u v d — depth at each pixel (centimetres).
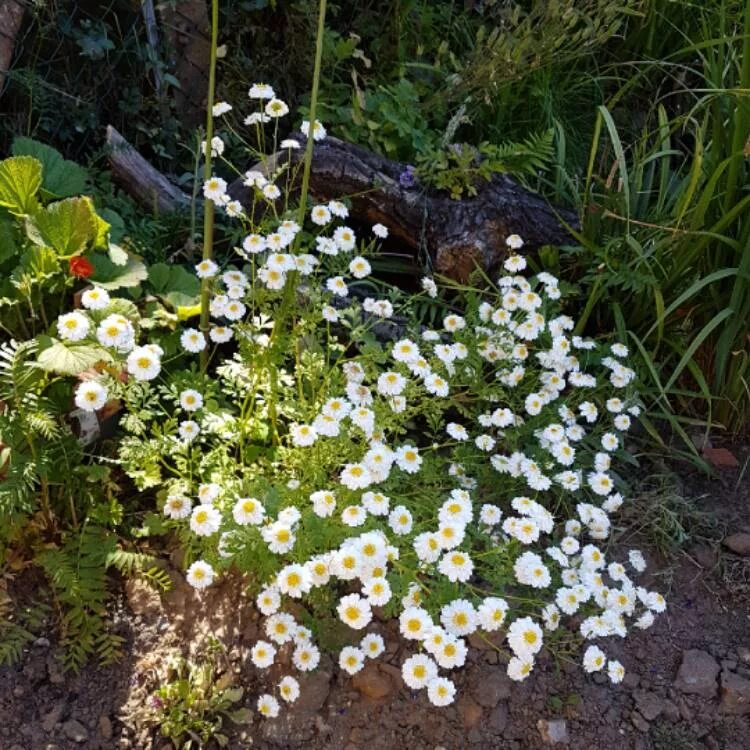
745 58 77
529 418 80
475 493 74
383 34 111
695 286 79
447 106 104
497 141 105
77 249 71
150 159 106
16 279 69
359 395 67
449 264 89
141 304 76
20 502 61
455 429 70
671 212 91
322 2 64
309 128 67
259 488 64
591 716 65
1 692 61
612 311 90
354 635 65
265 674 64
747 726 66
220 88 108
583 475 78
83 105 100
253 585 65
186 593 67
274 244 66
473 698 64
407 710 63
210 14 107
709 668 68
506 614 66
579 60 115
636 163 93
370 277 90
